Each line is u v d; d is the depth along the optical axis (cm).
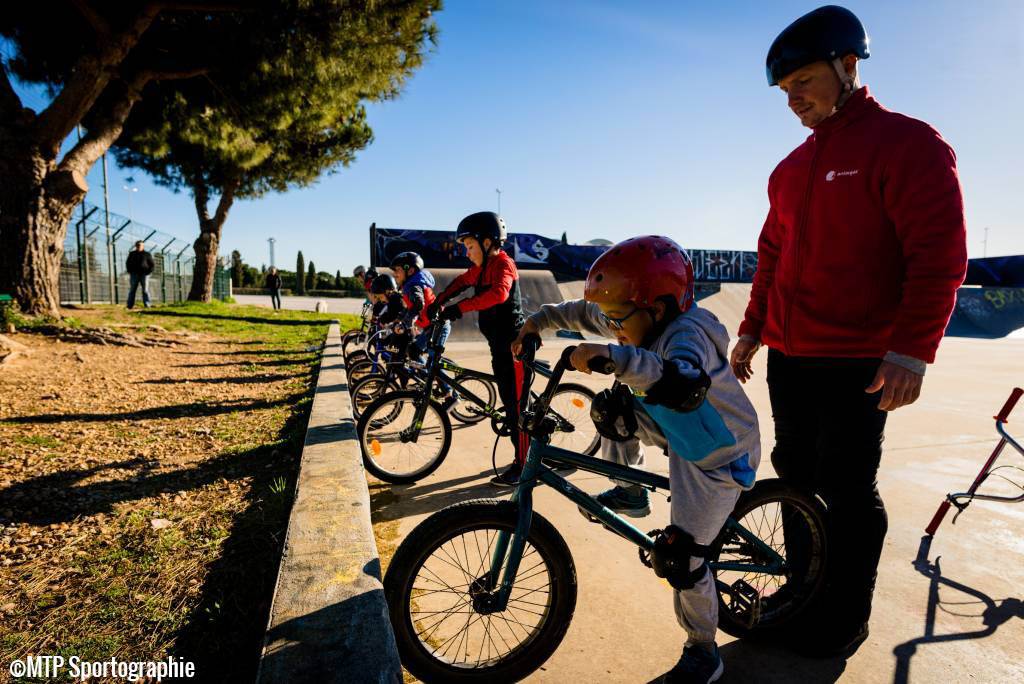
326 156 1894
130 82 1028
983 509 343
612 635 215
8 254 880
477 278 374
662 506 333
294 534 226
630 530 190
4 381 540
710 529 173
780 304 224
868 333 199
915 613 233
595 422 178
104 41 914
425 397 370
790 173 220
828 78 196
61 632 186
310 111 1337
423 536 176
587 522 311
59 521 262
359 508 252
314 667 150
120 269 1830
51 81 1151
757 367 967
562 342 1239
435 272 1880
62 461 336
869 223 194
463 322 1622
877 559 206
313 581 191
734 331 2041
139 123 1323
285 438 398
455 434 489
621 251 173
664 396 150
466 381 466
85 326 909
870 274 196
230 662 174
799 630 212
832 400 208
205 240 1941
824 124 205
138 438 390
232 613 196
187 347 878
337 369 638
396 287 619
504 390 364
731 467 174
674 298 174
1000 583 256
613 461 211
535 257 2122
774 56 203
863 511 204
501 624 223
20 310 886
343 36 980
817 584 210
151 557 232
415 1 1006
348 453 331
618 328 183
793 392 223
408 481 370
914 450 473
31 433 386
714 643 189
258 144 1384
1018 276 2277
